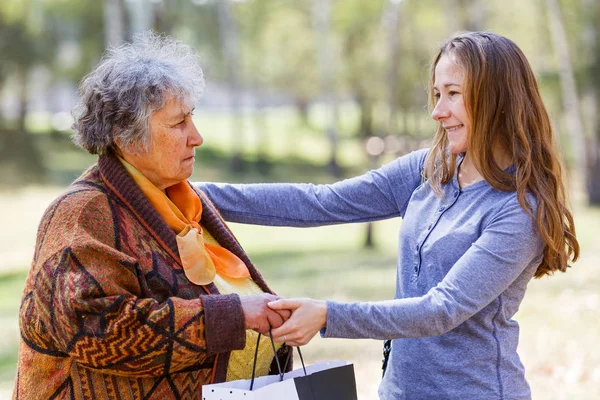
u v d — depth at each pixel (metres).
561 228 2.82
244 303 2.75
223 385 2.63
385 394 3.07
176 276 2.85
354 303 2.74
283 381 2.55
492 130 2.85
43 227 2.75
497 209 2.83
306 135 46.75
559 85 25.17
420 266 2.97
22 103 32.28
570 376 6.51
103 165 2.89
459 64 2.87
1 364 8.17
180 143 2.88
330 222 3.40
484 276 2.75
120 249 2.75
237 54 34.78
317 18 32.81
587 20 24.16
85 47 29.44
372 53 29.00
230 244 3.22
